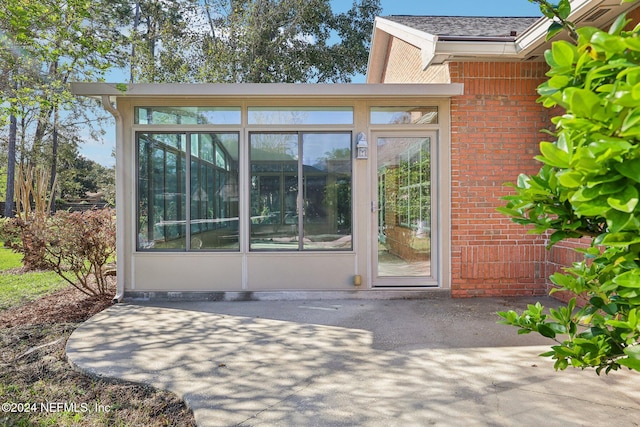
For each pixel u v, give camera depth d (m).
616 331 1.72
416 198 6.16
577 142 1.38
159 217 6.09
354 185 6.06
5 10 5.75
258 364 3.62
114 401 3.03
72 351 3.92
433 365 3.57
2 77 7.12
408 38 6.67
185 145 6.06
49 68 9.53
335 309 5.46
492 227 5.99
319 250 6.07
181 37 14.95
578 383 3.19
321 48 15.77
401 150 6.13
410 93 5.68
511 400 2.93
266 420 2.69
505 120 5.95
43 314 5.53
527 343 4.11
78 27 6.52
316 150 6.09
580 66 1.42
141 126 6.00
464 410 2.79
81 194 29.72
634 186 1.15
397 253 6.16
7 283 7.84
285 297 6.06
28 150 19.91
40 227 5.94
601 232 1.62
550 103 1.60
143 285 6.05
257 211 6.09
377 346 4.06
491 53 5.42
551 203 1.61
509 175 5.98
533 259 6.02
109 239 6.28
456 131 5.95
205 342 4.19
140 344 4.13
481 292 6.03
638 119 1.07
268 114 6.06
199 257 6.05
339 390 3.11
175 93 5.68
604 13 4.44
